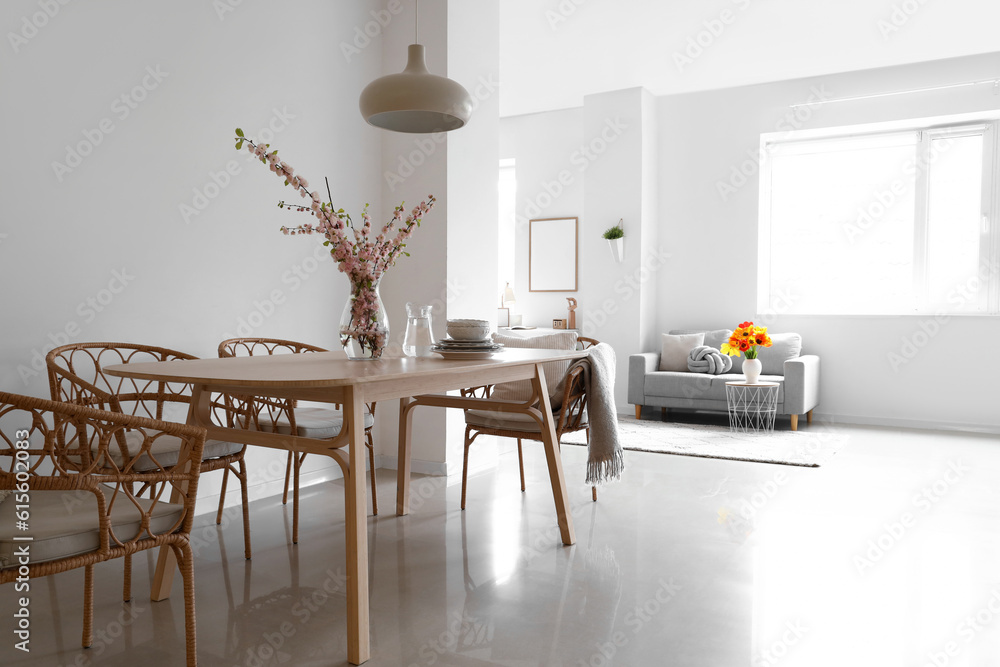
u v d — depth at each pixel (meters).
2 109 2.48
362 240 2.51
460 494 3.60
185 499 1.69
